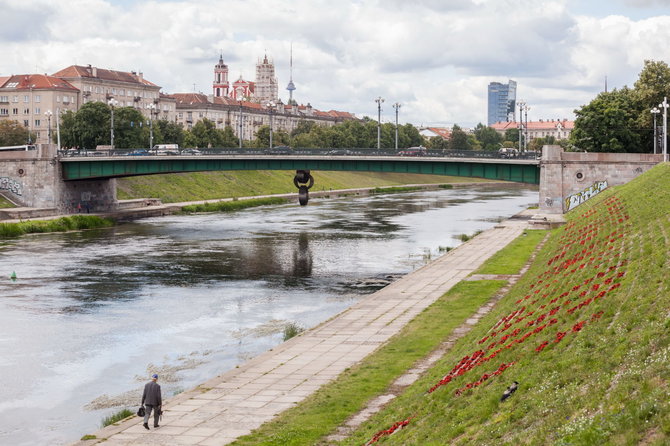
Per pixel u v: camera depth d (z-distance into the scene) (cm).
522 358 3616
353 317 6138
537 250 9225
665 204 6162
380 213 17125
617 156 12288
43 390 4850
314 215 16625
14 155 15150
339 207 18812
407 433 3172
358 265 9750
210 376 5081
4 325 6550
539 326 4138
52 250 11025
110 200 16662
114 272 9219
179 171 14588
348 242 11981
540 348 3631
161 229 13862
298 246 11544
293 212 17388
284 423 3644
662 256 4184
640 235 5403
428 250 11025
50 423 4266
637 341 3042
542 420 2705
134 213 15912
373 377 4359
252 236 12800
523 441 2575
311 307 7225
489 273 7812
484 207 18888
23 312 7050
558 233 9562
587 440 2328
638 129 14812
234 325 6519
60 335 6219
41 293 7912
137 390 4822
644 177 9450
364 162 13825
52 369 5300
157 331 6341
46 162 14962
